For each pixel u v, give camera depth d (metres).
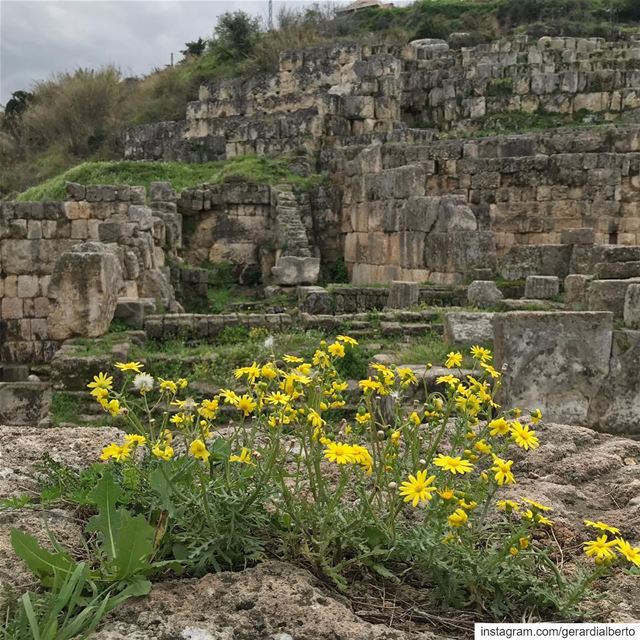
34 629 2.34
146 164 26.00
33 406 11.01
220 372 10.19
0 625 2.57
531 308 12.50
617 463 4.48
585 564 3.31
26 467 4.14
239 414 9.03
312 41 40.06
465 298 14.67
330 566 3.02
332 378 3.60
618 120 28.58
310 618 2.62
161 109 40.44
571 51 33.44
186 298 19.47
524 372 7.31
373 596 2.99
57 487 3.76
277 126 28.52
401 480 3.21
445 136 27.62
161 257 18.03
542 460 4.52
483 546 3.30
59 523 3.42
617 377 7.28
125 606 2.68
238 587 2.78
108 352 10.35
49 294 11.16
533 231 19.92
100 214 16.66
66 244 16.41
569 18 49.00
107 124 41.19
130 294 13.91
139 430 3.53
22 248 16.12
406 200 17.80
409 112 32.16
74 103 40.88
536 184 19.81
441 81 31.58
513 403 7.31
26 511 3.50
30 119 42.03
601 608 2.94
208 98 33.66
